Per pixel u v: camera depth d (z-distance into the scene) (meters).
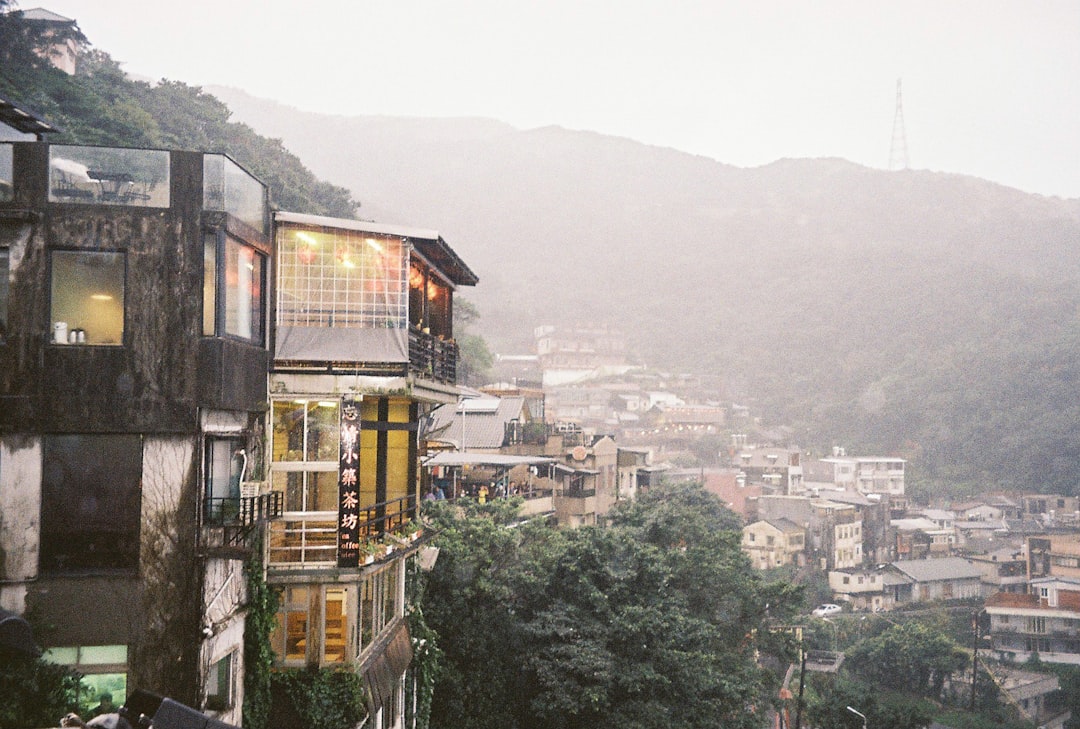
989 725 65.06
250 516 14.64
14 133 16.98
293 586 17.19
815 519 104.31
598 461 56.19
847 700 46.38
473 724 26.84
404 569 22.06
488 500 39.50
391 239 17.98
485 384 85.62
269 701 16.48
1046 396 159.12
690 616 32.25
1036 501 131.25
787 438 175.38
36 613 13.27
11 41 55.94
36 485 13.42
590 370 188.62
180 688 13.63
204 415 14.23
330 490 17.27
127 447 13.84
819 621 78.00
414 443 21.41
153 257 14.08
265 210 16.94
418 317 20.64
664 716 27.39
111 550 13.66
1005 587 102.00
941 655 70.69
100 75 69.88
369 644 18.97
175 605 13.73
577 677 27.84
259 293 16.69
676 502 41.69
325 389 17.34
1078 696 74.12
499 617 28.52
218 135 76.50
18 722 11.81
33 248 13.69
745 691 30.95
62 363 13.62
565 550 30.56
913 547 113.31
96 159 14.10
